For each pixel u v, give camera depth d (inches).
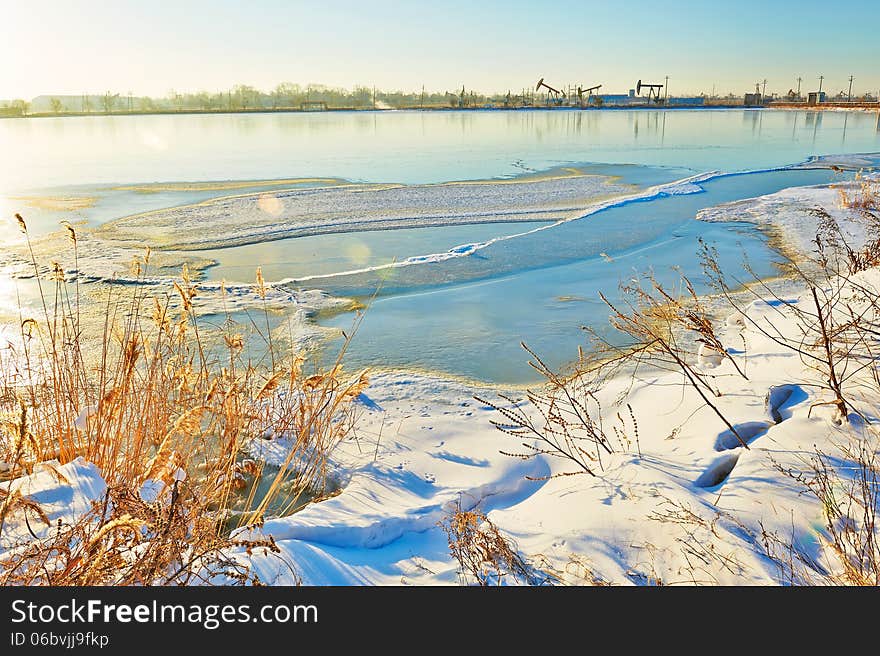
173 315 254.1
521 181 661.3
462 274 323.9
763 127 1491.1
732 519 103.0
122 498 86.7
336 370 155.1
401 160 859.4
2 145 1142.3
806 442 118.7
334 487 143.1
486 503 139.3
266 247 390.6
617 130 1425.9
